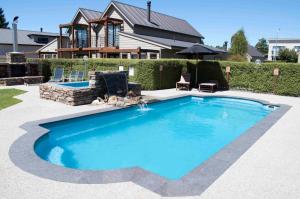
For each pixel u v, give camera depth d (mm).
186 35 34719
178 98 14547
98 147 7859
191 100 15820
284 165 5441
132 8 29766
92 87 11945
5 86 17391
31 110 10000
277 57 53812
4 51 39594
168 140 8664
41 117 8898
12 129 7426
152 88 17297
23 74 19969
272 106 12781
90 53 26109
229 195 4195
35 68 20672
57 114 9422
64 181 4480
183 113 12641
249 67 17234
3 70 18750
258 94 16281
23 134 6969
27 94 13703
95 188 4277
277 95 16016
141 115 11914
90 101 11906
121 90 13203
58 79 18953
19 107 10500
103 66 18750
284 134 7668
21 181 4469
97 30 29719
